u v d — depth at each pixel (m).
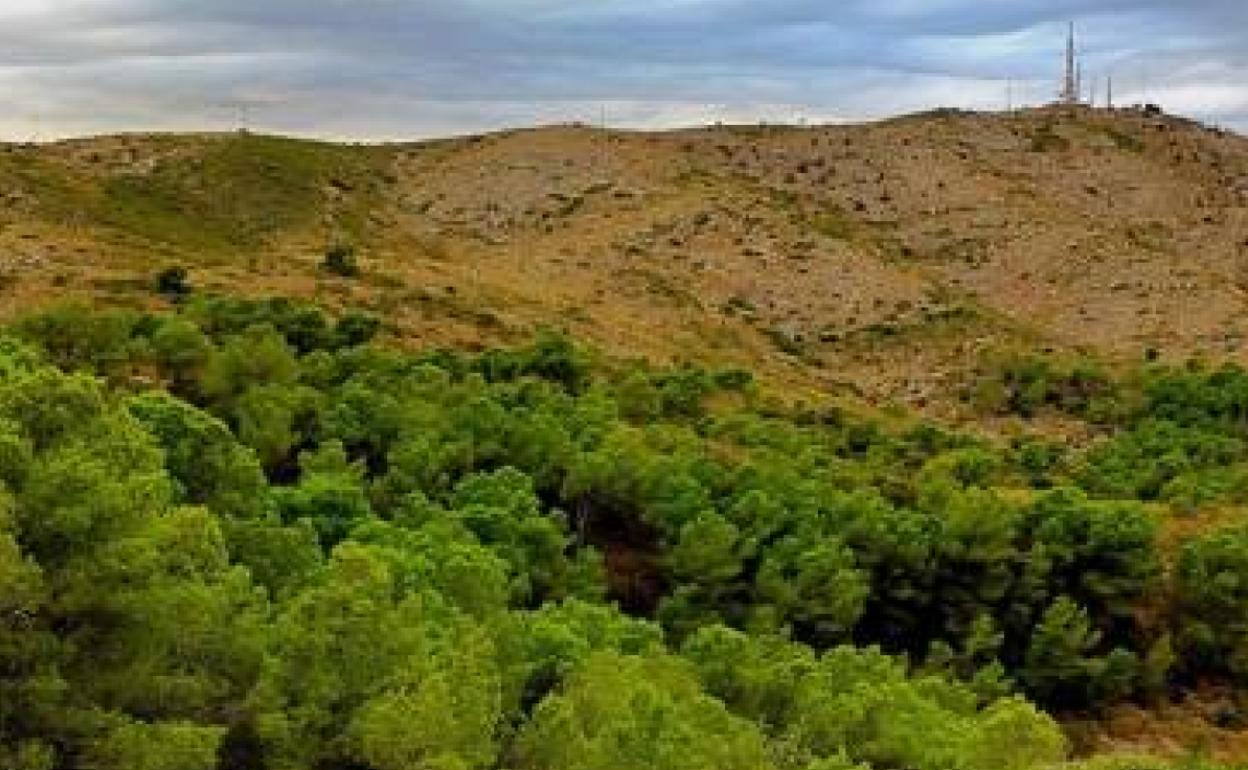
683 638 65.06
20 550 23.30
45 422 26.00
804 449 91.75
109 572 24.20
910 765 41.75
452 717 27.22
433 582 39.47
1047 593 78.31
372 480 64.31
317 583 30.52
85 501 24.39
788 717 43.72
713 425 95.62
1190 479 99.75
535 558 58.69
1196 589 81.56
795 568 69.44
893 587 74.38
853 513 75.06
